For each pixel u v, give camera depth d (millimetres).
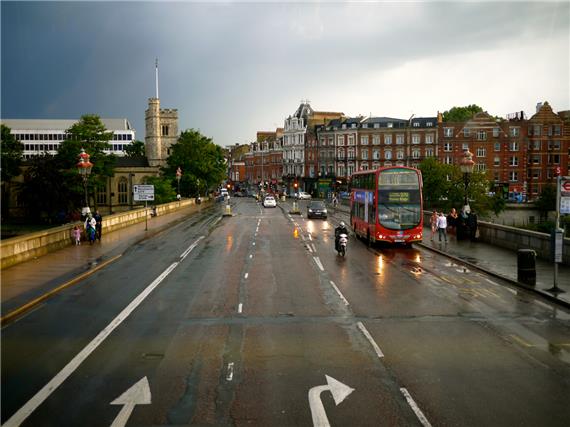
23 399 9547
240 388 9945
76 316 15469
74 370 10977
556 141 95750
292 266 24562
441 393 9703
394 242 31250
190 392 9781
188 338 13172
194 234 40312
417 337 13188
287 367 11039
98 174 79750
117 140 166500
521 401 9367
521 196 94938
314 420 8625
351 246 32688
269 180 151750
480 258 26047
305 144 127250
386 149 109938
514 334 13484
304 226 47656
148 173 110625
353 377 10477
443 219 31484
